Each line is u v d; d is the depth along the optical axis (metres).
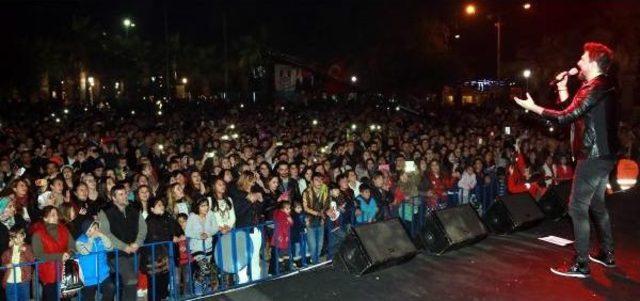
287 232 8.12
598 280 5.37
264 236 8.03
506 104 33.03
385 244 6.01
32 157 12.01
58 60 43.31
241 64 48.59
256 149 13.82
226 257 7.52
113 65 49.50
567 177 12.26
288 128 19.45
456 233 6.46
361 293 5.45
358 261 5.86
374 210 9.16
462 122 24.25
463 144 14.02
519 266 5.93
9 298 6.68
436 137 15.71
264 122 22.52
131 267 6.92
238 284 6.26
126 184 8.73
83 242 6.70
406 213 8.90
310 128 19.31
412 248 6.19
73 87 46.94
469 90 41.31
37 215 8.16
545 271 5.73
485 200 10.66
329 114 26.94
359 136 17.33
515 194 7.40
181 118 26.77
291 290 5.61
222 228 7.55
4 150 13.10
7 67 34.19
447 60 35.97
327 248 8.72
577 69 5.31
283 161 10.26
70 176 9.70
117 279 6.32
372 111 27.34
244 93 49.59
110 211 6.89
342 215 8.68
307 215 8.48
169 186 8.46
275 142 15.04
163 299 6.49
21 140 15.10
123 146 14.42
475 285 5.48
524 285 5.39
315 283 5.75
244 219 8.19
